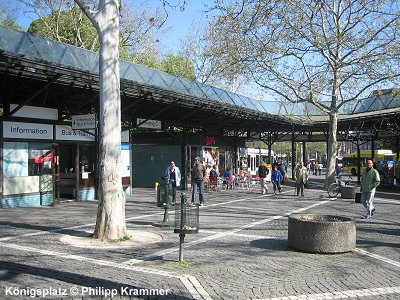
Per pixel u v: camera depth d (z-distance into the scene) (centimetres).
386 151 4294
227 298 529
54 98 1673
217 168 2683
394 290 574
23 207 1461
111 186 880
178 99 1780
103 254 750
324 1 1645
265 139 3716
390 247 866
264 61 2100
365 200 1309
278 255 770
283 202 1767
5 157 1423
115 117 891
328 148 2425
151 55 3397
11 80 1396
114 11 898
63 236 912
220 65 2033
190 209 705
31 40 1384
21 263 670
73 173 1748
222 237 940
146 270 645
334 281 614
